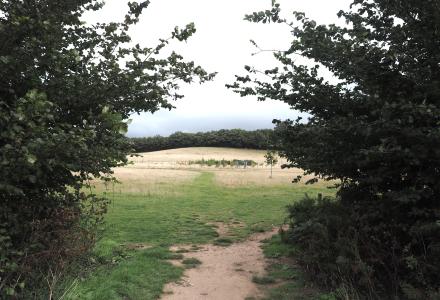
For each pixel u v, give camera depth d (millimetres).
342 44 5719
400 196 5348
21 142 4199
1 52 4906
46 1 5398
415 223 5477
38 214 5566
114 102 5836
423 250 5605
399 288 5719
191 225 12531
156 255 8508
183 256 8719
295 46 6230
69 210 5855
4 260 4609
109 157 5488
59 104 5379
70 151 4535
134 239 10289
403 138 5402
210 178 38156
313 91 6539
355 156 5918
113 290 5938
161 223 12711
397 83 5711
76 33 6152
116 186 24812
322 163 6484
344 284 5789
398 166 5793
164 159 86938
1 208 4688
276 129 6863
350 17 6309
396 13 5785
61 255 5664
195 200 19328
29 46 4805
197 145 125438
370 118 6055
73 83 5383
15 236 5156
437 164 5516
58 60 5035
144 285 6527
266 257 8547
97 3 6324
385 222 6012
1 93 5086
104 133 5191
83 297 5566
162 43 6035
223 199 20094
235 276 7371
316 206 8906
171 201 18562
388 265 5949
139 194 20875
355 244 5945
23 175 4402
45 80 5266
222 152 109375
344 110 6461
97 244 8031
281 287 6684
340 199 7852
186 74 6117
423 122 5312
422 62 5840
